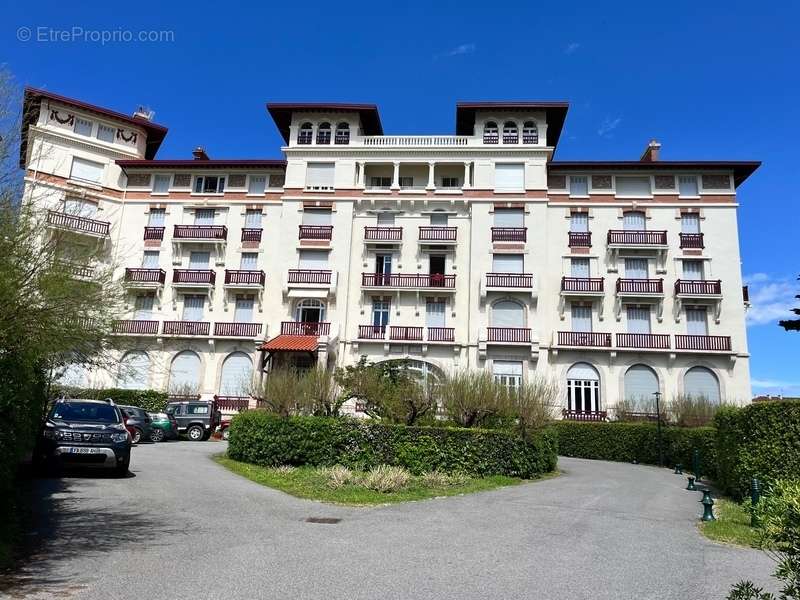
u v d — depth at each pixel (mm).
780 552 4891
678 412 30453
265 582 6414
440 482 15383
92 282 9203
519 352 35250
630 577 7105
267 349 33875
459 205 37938
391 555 7762
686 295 35125
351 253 37594
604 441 29984
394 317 36594
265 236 38844
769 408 12297
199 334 36938
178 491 12617
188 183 40125
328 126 39812
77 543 7906
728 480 15070
